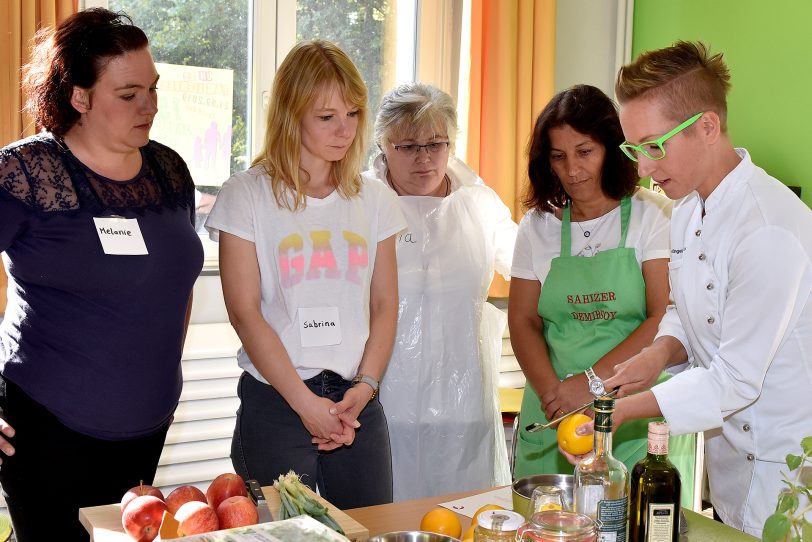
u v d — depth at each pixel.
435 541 1.31
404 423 2.66
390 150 2.63
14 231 1.87
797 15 3.26
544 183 2.43
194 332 3.25
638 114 1.63
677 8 3.76
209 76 3.43
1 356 1.98
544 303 2.40
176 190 2.13
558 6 3.89
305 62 2.02
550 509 1.33
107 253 1.92
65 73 1.88
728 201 1.70
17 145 1.91
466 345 2.69
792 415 1.70
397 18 3.76
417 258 2.65
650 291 2.32
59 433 1.92
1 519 1.62
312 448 2.06
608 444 1.31
